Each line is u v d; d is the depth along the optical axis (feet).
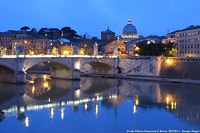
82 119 179.01
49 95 263.29
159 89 296.30
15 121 174.81
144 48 491.72
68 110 202.69
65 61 384.47
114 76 441.27
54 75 434.30
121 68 465.47
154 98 246.27
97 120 176.96
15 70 329.31
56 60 370.73
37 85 333.42
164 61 404.36
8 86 315.17
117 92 282.77
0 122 172.45
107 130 159.12
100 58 434.71
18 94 265.95
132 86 327.67
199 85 318.24
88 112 196.13
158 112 195.52
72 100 239.30
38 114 191.01
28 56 338.34
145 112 196.03
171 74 388.16
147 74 421.59
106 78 431.84
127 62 455.63
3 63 314.55
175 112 195.21
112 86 330.13
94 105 219.00
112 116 186.50
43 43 644.27
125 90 296.10
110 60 456.45
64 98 248.52
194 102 227.61
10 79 342.85
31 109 204.95
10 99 241.35
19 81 333.62
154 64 411.34
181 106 213.66
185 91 279.49
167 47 506.48
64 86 329.11
